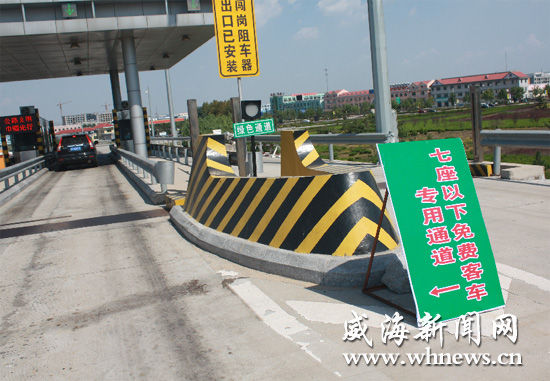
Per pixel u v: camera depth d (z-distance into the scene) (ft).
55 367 12.24
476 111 38.91
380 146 13.47
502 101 481.46
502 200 28.76
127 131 93.56
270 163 62.39
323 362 11.41
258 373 11.13
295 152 29.96
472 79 570.87
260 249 18.62
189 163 68.44
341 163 52.47
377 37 45.68
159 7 66.08
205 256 21.36
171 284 17.94
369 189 17.63
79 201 42.98
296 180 18.74
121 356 12.58
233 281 17.58
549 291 14.60
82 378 11.58
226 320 14.21
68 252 24.27
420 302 12.82
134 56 75.15
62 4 61.52
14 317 15.96
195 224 24.49
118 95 115.55
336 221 16.99
